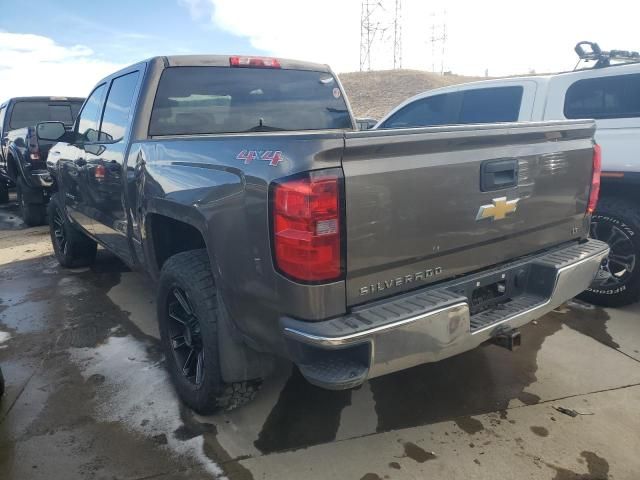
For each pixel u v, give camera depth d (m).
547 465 2.40
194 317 2.74
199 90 3.46
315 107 3.97
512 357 3.44
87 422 2.76
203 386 2.63
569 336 3.74
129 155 3.27
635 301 4.13
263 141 2.11
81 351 3.59
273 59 3.78
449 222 2.29
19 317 4.21
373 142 1.96
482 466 2.40
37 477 2.35
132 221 3.33
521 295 2.73
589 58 4.54
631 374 3.20
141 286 4.96
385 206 2.05
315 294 1.94
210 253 2.36
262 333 2.20
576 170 2.92
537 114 4.61
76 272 5.47
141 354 3.53
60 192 5.30
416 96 5.54
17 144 7.79
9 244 6.91
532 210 2.68
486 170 2.39
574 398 2.95
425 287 2.30
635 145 4.00
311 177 1.87
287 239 1.93
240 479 2.33
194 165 2.50
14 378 3.23
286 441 2.60
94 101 4.45
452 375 3.22
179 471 2.38
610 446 2.53
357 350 1.99
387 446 2.55
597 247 3.02
